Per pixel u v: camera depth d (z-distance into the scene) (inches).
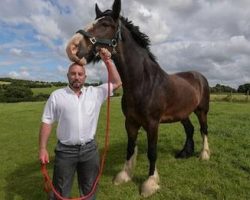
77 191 243.1
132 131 246.4
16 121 636.7
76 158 171.5
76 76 163.6
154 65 241.0
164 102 243.9
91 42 209.2
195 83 305.9
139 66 229.9
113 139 426.0
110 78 189.0
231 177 257.3
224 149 336.2
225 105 863.1
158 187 236.5
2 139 458.6
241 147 341.7
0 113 775.7
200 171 271.3
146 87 232.1
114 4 216.7
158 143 367.6
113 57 224.1
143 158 312.3
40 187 255.1
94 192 177.9
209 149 329.7
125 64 226.2
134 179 257.9
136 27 233.6
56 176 173.5
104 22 214.2
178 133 422.6
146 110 232.4
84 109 167.5
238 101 1056.2
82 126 167.0
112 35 216.8
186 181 250.4
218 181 248.2
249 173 266.1
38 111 802.2
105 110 765.9
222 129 436.5
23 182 267.6
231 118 569.3
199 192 232.2
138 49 232.7
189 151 313.9
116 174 266.8
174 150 338.3
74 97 166.7
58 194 169.6
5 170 302.8
